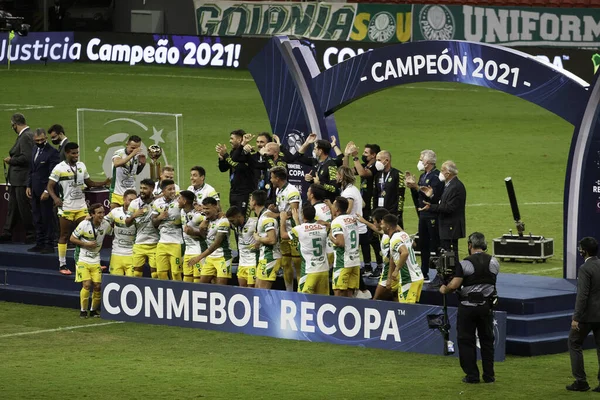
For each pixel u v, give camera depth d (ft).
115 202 123.34
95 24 341.00
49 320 108.78
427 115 244.83
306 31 306.14
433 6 287.07
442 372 88.17
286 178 107.04
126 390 83.20
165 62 311.06
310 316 99.04
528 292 100.37
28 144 124.67
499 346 91.86
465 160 195.93
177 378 86.79
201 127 223.51
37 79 288.10
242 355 94.22
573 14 268.21
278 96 126.21
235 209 106.32
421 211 106.32
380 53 117.29
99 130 129.29
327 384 84.79
